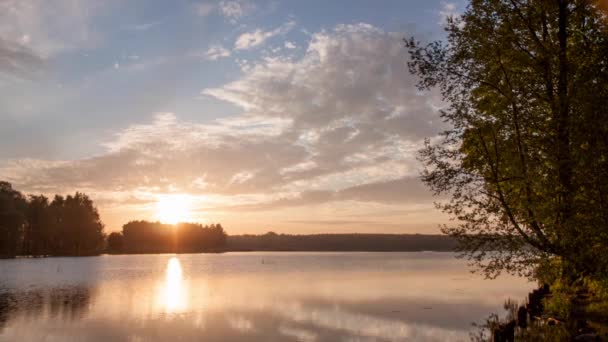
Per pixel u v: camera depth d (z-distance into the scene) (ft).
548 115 57.62
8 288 195.62
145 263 494.59
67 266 390.42
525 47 62.08
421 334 94.27
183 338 92.38
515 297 154.51
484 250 58.90
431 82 64.64
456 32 63.72
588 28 61.26
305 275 284.00
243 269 370.73
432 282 220.23
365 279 244.01
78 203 579.07
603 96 52.49
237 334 95.76
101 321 111.04
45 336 94.68
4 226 447.42
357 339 90.58
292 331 98.94
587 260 54.13
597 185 50.93
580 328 68.03
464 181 60.13
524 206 57.00
